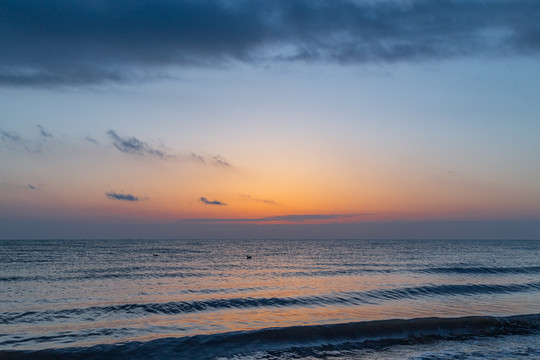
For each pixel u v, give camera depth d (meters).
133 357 11.32
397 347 12.88
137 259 52.88
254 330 13.22
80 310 17.53
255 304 19.38
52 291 23.42
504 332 14.80
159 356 11.43
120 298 21.03
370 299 20.81
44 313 16.92
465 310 18.28
